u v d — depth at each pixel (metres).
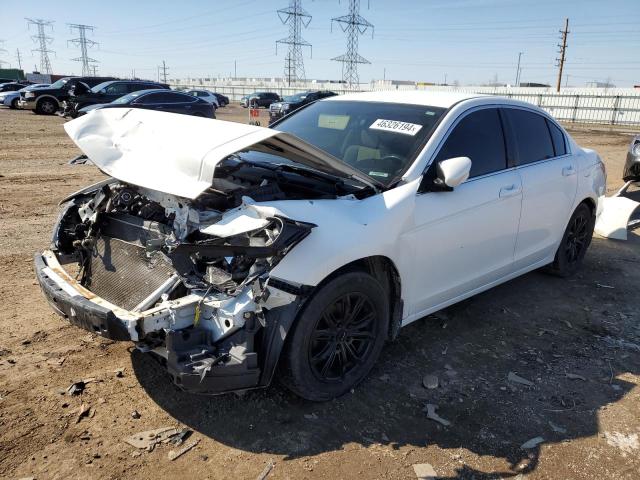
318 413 3.09
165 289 2.76
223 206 2.98
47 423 2.87
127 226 3.17
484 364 3.73
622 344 4.12
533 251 4.68
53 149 13.22
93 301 2.77
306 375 2.97
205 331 2.69
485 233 3.96
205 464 2.65
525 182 4.29
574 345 4.07
